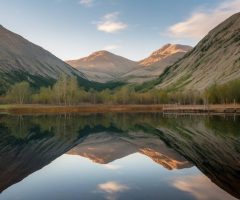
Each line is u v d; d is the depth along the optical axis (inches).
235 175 1282.0
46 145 2368.4
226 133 2815.0
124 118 5206.7
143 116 5684.1
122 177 1314.0
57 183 1232.8
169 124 3978.8
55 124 4146.2
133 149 2170.3
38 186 1192.8
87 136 2930.6
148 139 2696.9
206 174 1310.3
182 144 2298.2
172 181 1211.2
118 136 2928.2
